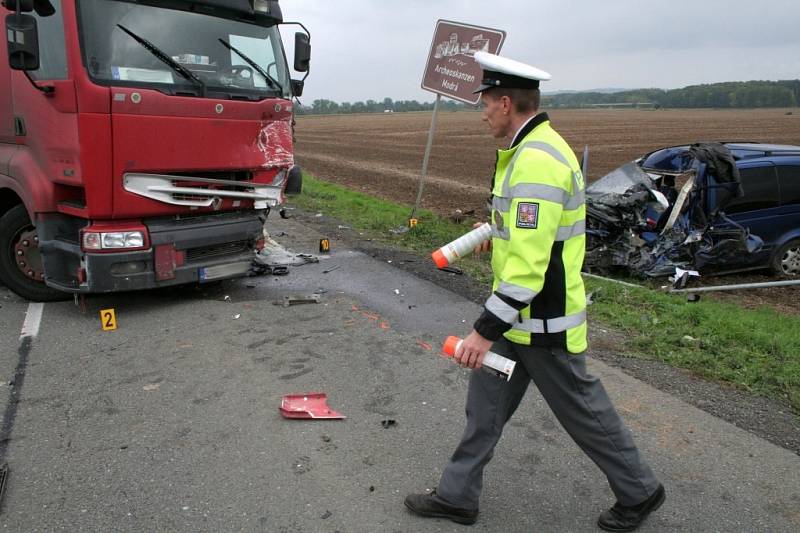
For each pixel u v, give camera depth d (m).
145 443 3.66
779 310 7.48
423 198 16.34
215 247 6.22
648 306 6.61
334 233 10.13
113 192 5.31
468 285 7.11
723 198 8.15
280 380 4.52
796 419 4.00
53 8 5.15
